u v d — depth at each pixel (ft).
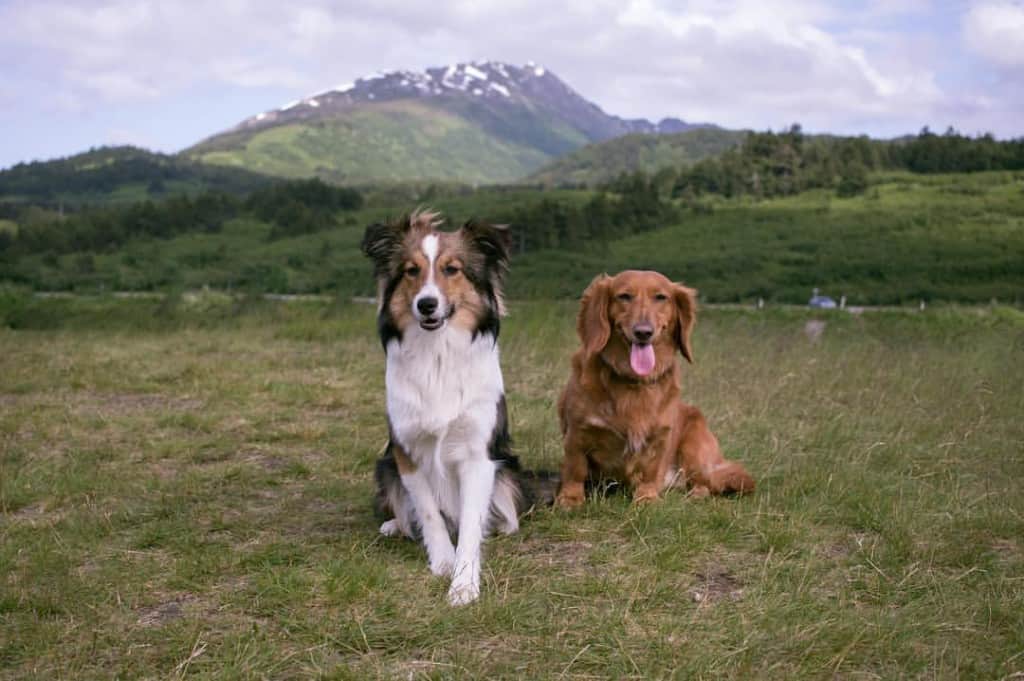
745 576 14.17
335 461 21.43
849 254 310.24
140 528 16.69
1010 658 11.25
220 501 18.42
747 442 22.65
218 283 290.76
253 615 12.72
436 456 15.07
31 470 20.29
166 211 470.39
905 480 19.49
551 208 358.64
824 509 17.34
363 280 274.98
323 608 12.85
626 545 15.43
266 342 44.52
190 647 11.53
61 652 11.59
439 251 15.08
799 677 10.89
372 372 33.37
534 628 12.10
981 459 21.65
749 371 32.09
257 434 24.22
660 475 18.24
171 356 38.47
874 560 14.74
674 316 17.85
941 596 13.25
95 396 29.73
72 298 88.17
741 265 297.53
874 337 51.06
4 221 526.57
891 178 515.09
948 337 48.70
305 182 544.62
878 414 26.13
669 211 422.82
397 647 11.69
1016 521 16.66
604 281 17.90
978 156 541.34
